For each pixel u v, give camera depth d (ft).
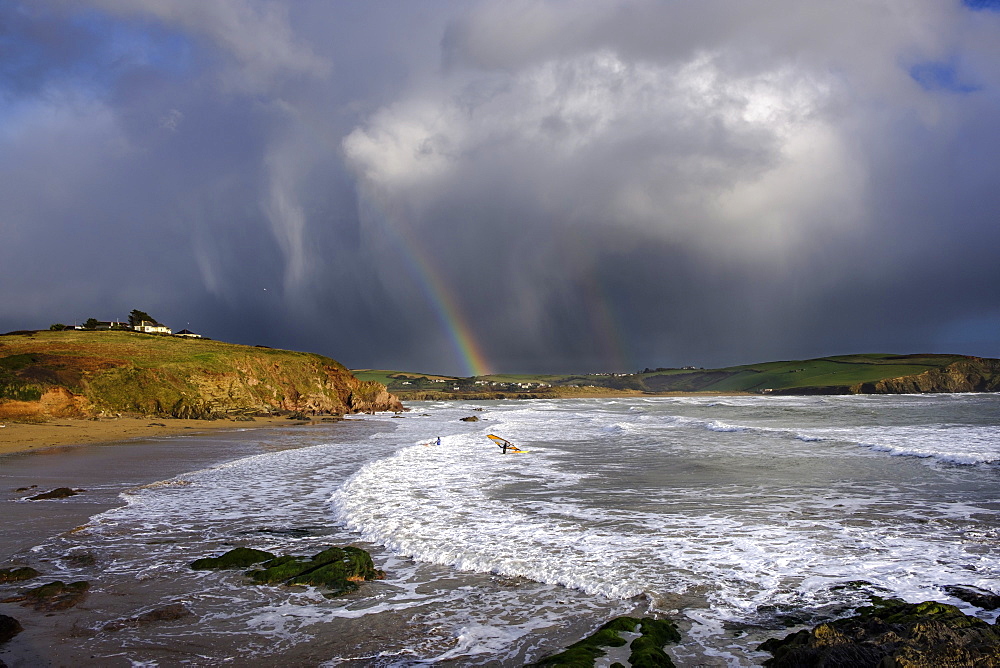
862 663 22.12
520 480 75.41
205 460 95.81
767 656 26.32
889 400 405.80
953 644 21.88
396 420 238.48
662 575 37.93
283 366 284.41
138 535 48.62
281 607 33.27
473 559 41.65
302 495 66.59
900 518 53.42
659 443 122.93
